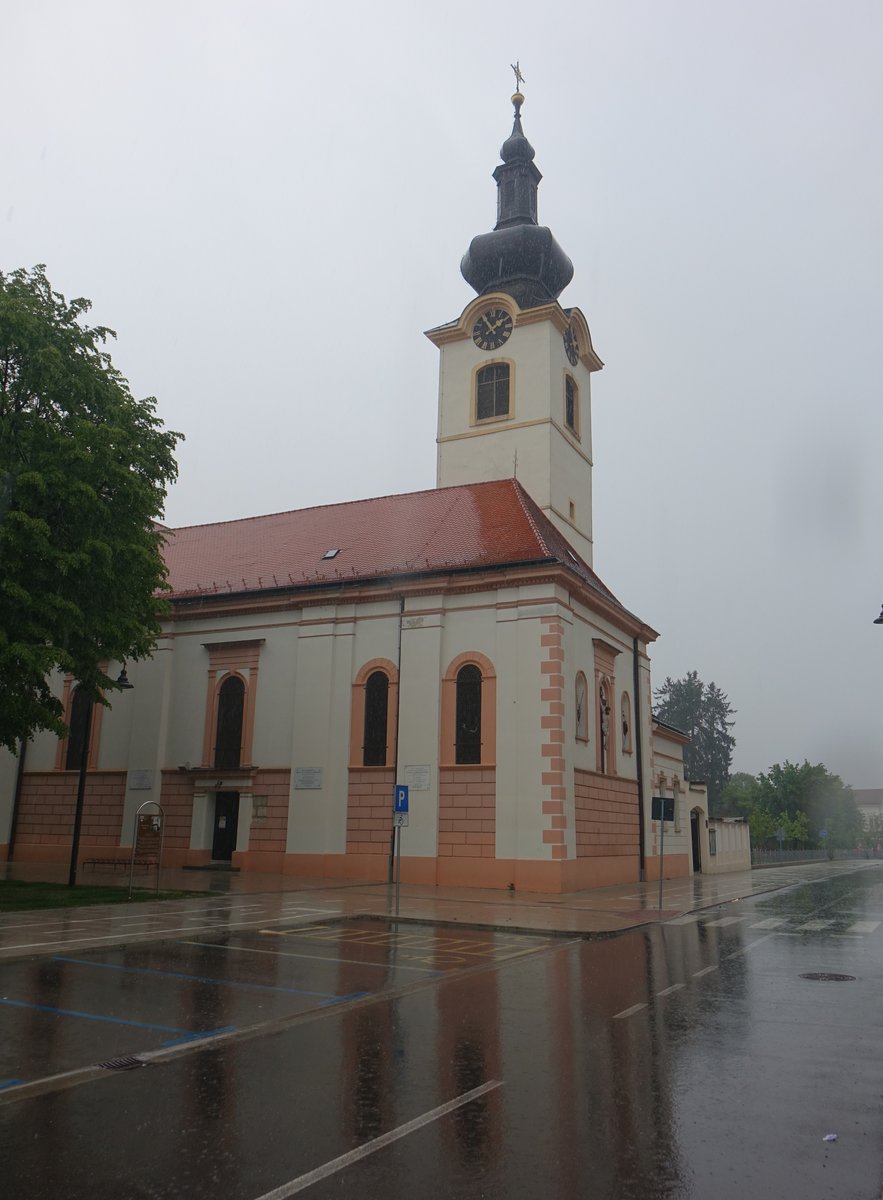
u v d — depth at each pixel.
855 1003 10.73
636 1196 5.23
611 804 31.09
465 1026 9.45
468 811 26.92
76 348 21.86
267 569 33.56
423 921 18.41
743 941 16.58
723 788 101.00
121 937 14.82
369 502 35.91
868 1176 5.53
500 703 27.08
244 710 31.22
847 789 99.25
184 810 31.36
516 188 44.44
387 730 28.75
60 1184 5.31
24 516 19.31
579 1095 7.07
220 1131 6.19
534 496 38.12
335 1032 9.09
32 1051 8.17
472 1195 5.22
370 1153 5.83
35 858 33.56
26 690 20.64
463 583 28.28
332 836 28.70
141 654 24.23
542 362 39.06
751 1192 5.29
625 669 34.38
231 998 10.65
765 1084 7.38
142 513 22.52
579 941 16.47
